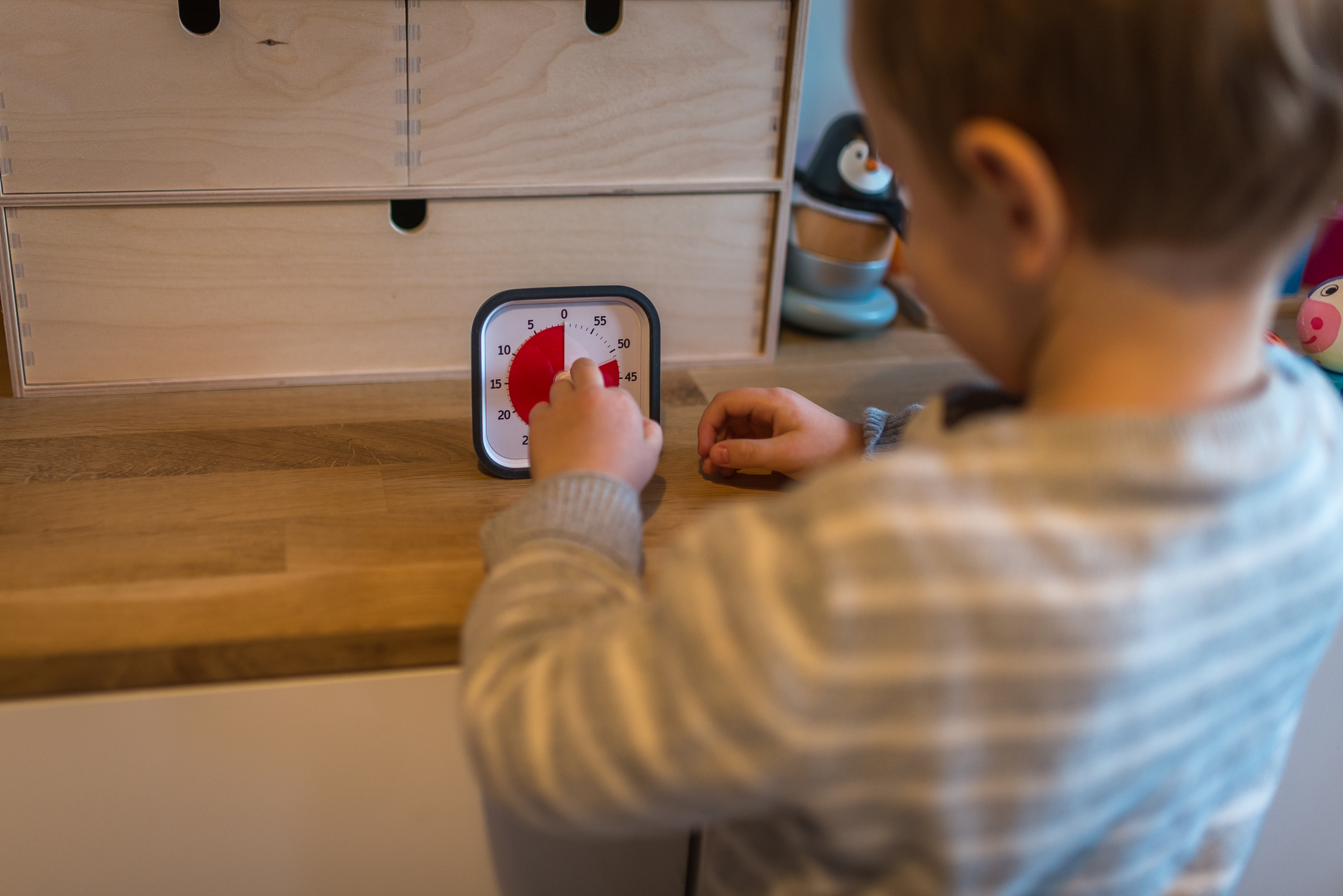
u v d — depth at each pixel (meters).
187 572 0.66
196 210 0.85
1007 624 0.38
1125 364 0.42
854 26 0.45
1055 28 0.37
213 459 0.80
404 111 0.85
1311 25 0.37
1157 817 0.47
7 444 0.80
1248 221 0.39
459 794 0.69
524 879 0.72
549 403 0.70
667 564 0.44
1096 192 0.39
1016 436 0.40
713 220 0.95
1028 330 0.44
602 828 0.45
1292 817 0.90
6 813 0.62
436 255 0.91
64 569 0.65
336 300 0.90
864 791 0.40
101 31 0.78
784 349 1.05
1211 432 0.40
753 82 0.91
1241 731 0.48
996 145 0.39
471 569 0.68
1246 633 0.43
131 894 0.66
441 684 0.65
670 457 0.83
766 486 0.80
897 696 0.38
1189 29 0.36
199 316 0.88
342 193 0.86
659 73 0.89
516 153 0.89
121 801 0.64
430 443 0.84
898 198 1.03
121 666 0.59
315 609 0.63
